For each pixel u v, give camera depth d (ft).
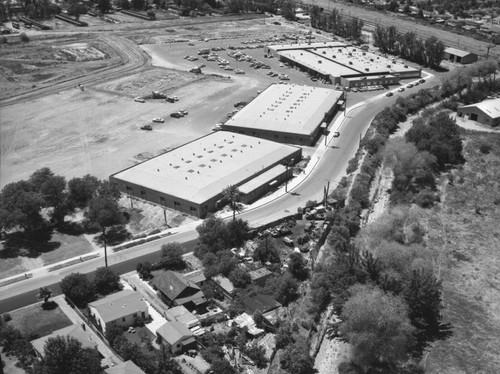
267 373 286.66
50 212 458.50
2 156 575.38
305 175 528.63
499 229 440.45
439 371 296.71
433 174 527.81
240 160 520.01
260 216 448.65
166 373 274.98
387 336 289.74
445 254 402.11
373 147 574.56
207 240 395.34
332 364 301.22
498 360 304.91
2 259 393.70
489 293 361.51
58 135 632.79
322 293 340.59
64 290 341.41
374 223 417.28
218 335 306.96
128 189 486.38
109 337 300.20
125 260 389.80
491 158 574.15
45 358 260.62
